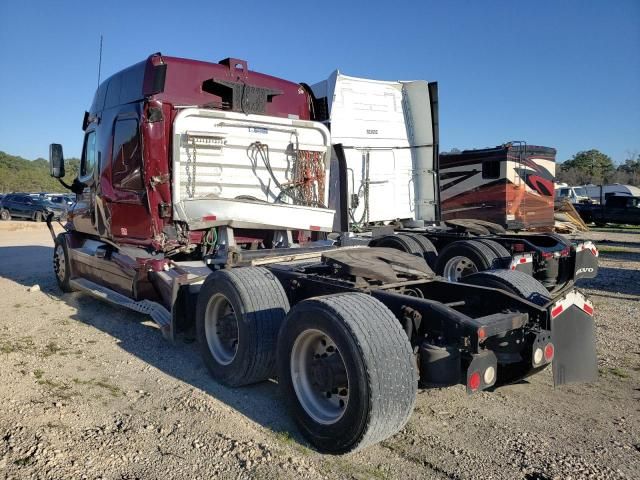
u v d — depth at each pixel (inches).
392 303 156.5
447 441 148.7
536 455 140.9
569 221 871.7
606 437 151.6
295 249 247.6
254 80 277.4
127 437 148.3
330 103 368.2
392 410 130.9
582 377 167.5
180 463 134.8
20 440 143.8
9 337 246.4
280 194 272.8
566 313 164.1
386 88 398.3
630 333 253.9
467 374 136.6
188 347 232.2
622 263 510.3
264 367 176.1
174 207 238.7
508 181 593.3
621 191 1572.3
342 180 311.7
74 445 142.7
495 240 319.3
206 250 251.3
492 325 141.7
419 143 411.8
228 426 155.8
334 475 130.3
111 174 275.6
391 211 402.0
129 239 264.1
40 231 930.7
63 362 212.2
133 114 253.4
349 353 131.0
